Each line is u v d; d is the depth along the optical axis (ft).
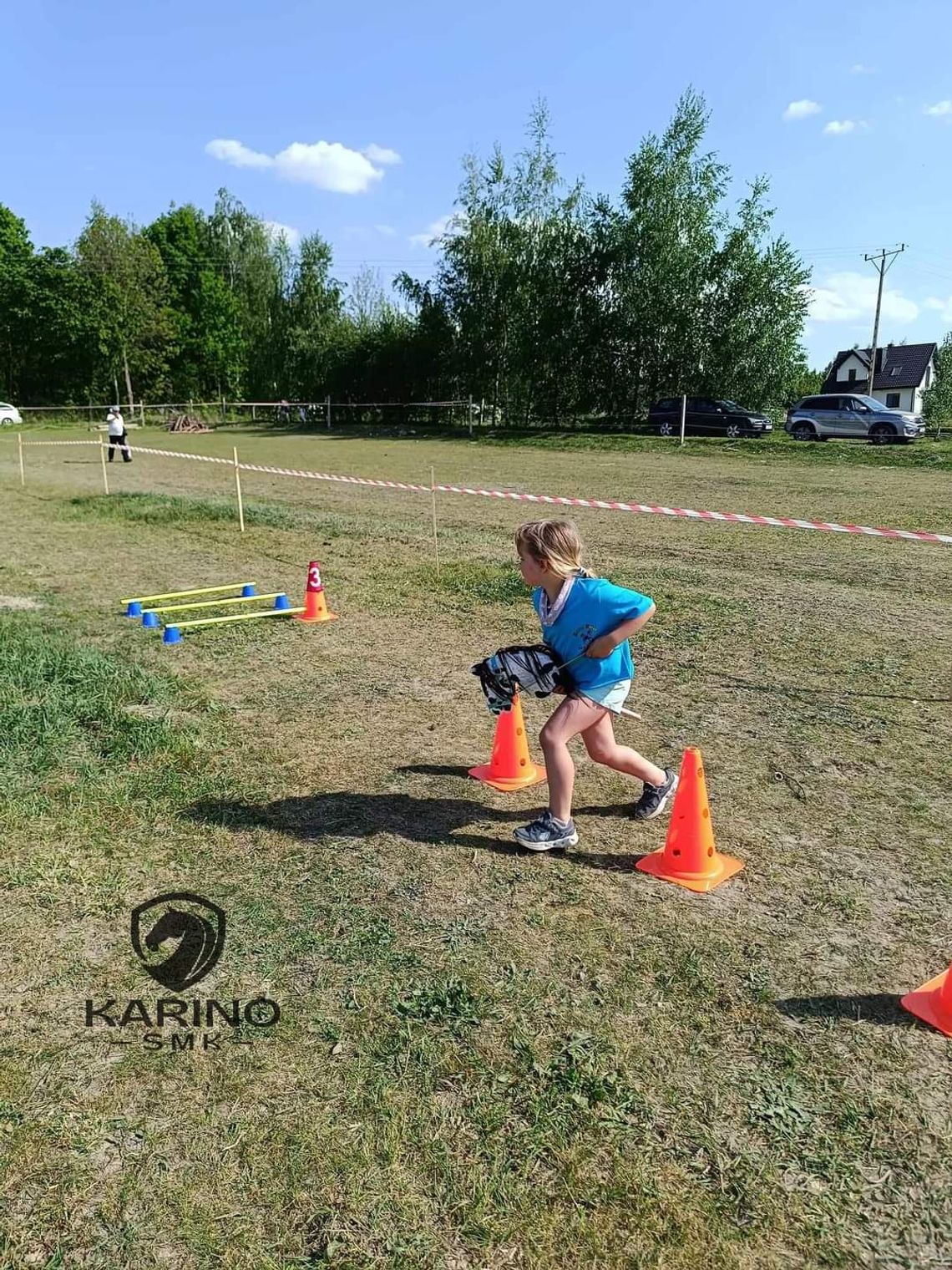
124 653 21.40
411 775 14.55
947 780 14.21
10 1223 6.72
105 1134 7.54
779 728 16.44
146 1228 6.66
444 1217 6.72
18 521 43.34
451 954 9.90
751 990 9.27
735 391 114.01
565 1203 6.82
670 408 105.40
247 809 13.35
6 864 11.76
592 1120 7.60
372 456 90.58
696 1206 6.79
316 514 45.55
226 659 20.97
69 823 12.84
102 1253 6.47
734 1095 7.88
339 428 142.61
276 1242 6.54
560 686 11.81
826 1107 7.73
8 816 12.97
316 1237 6.57
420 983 9.42
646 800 12.94
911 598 26.35
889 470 70.49
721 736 16.08
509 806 13.48
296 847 12.24
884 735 16.03
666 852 11.58
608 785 14.17
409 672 19.95
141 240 184.34
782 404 115.85
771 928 10.36
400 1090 7.95
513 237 132.67
